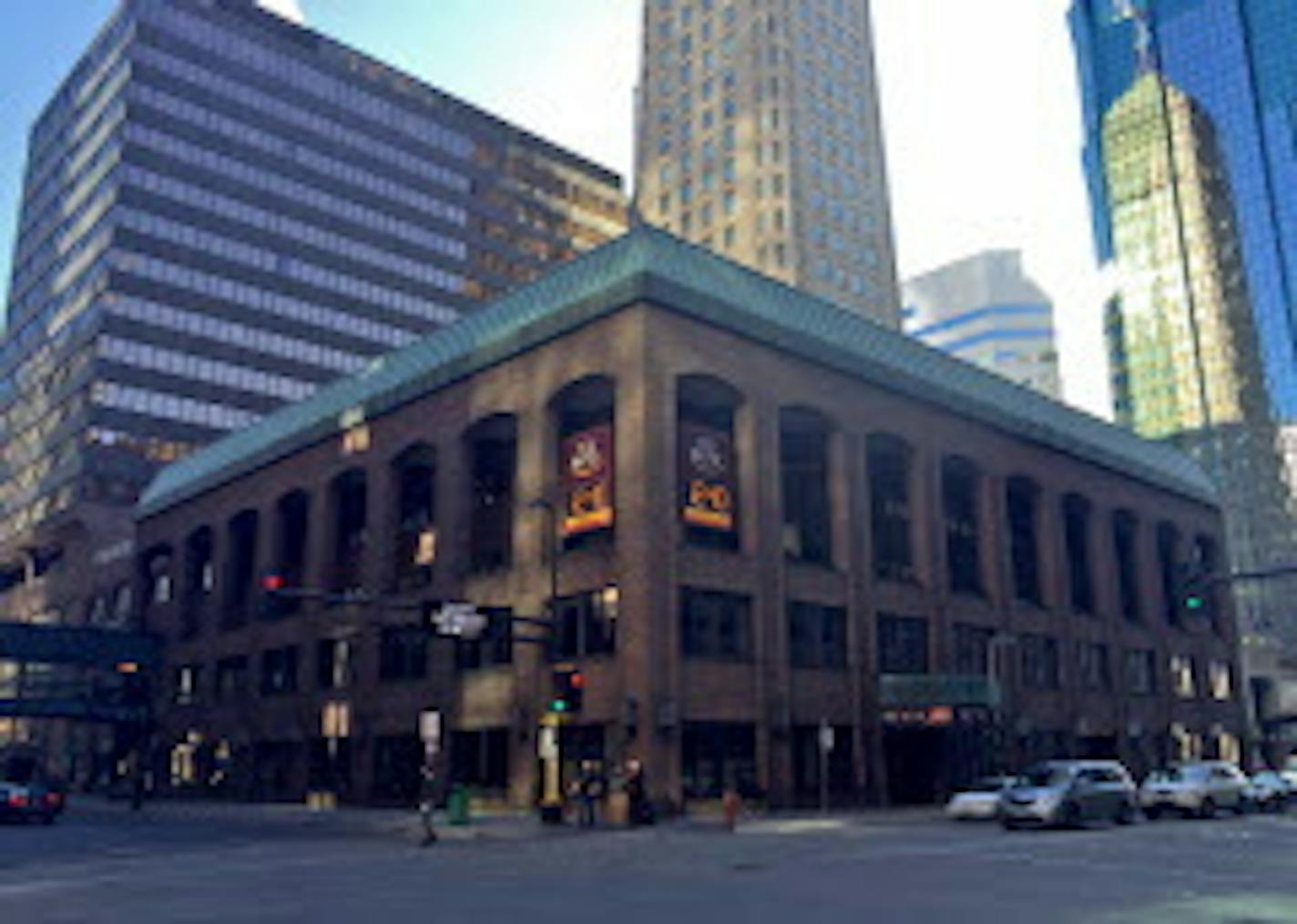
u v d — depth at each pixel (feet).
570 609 123.44
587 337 128.88
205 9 341.62
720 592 122.11
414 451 157.79
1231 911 42.63
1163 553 224.12
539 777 122.62
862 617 138.72
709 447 126.41
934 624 150.10
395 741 147.02
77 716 203.51
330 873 62.64
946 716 130.41
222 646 192.13
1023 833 87.51
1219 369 545.44
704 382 129.29
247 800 175.11
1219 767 111.34
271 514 186.19
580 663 119.65
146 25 328.49
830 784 129.29
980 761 148.05
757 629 124.47
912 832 90.53
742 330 131.64
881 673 140.77
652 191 366.02
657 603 113.91
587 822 103.14
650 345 121.49
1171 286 572.10
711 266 135.23
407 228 372.58
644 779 107.96
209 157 330.75
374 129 373.40
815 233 333.42
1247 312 567.59
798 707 127.54
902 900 46.73
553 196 422.82
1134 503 208.03
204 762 190.80
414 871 63.16
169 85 328.29
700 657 117.60
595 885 54.34
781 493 145.89
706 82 359.46
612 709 114.52
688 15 373.61
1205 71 637.71
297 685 169.17
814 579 134.51
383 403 161.99
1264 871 57.67
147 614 225.35
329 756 159.94
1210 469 535.19
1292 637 502.38
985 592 164.96
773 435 133.28
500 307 147.43
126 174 312.91
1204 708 212.64
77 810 154.81
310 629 169.07
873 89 376.27
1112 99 652.07
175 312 313.12
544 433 132.26
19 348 357.20
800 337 139.44
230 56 344.08
